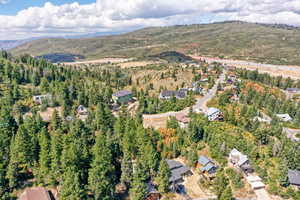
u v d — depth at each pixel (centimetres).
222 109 12244
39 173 6184
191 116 11044
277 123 11169
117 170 6844
